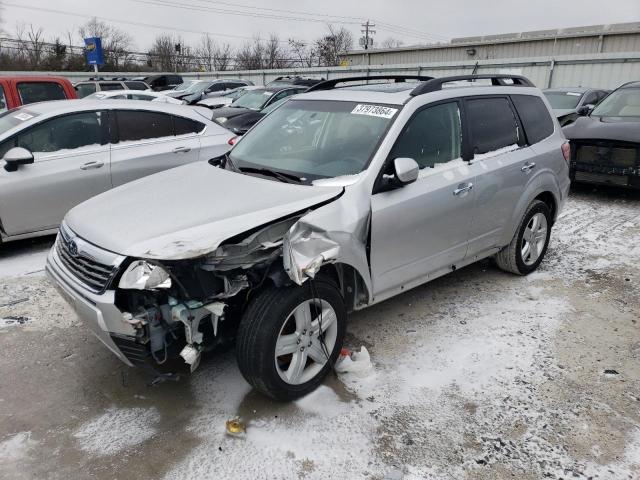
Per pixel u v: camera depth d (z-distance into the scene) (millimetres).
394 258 3430
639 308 4254
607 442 2742
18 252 5477
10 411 2951
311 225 2822
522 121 4531
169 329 2680
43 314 4066
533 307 4246
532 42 29125
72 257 2855
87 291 2633
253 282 2814
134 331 2535
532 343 3697
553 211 4969
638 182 6992
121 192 3350
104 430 2809
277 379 2857
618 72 18828
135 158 5805
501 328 3902
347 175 3273
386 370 3348
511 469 2562
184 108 6484
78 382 3227
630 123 7207
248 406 2998
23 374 3297
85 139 5598
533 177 4492
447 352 3566
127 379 3254
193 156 6242
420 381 3236
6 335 3750
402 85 4297
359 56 38500
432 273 3857
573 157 7531
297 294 2814
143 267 2477
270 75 30922
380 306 4246
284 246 2664
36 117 5375
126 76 29109
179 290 2629
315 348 3055
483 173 3975
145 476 2506
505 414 2949
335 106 3877
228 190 3164
